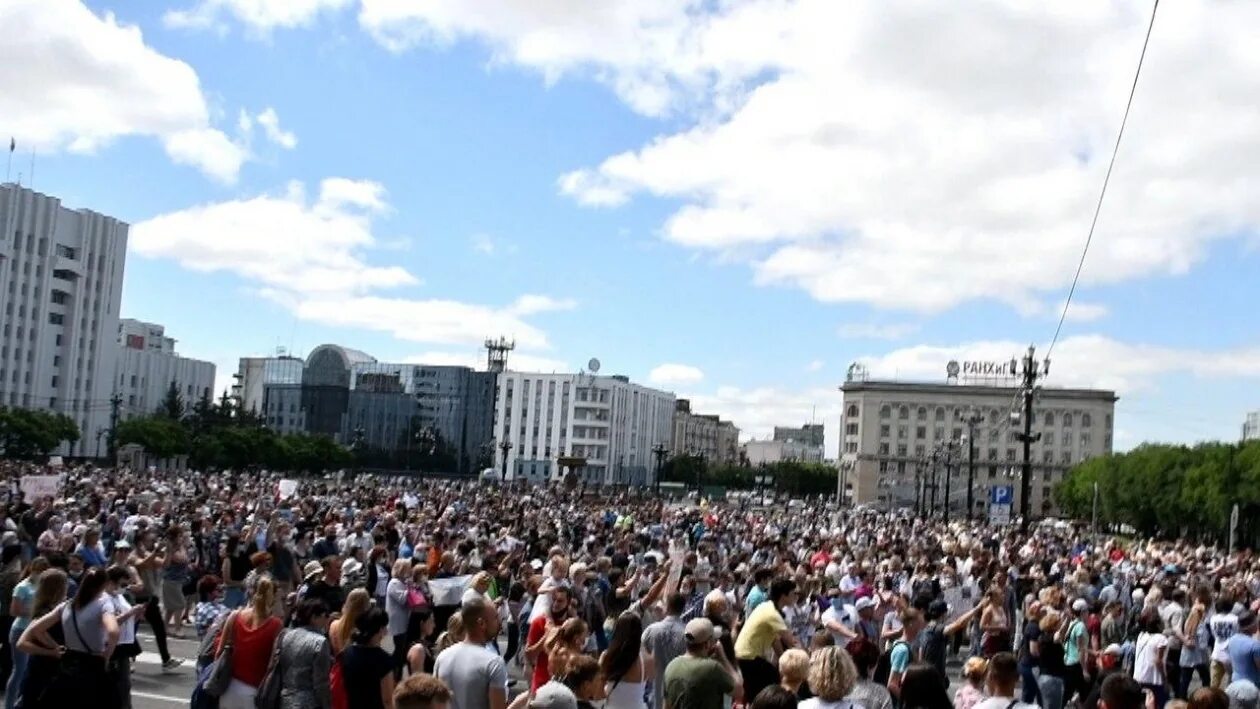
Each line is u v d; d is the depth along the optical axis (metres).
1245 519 92.12
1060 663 15.29
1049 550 41.72
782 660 9.77
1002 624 16.98
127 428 119.75
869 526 62.12
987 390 185.75
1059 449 184.50
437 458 199.00
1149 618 18.25
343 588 15.74
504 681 8.78
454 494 67.25
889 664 14.73
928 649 15.13
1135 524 113.81
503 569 21.14
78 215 149.88
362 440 192.25
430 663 12.09
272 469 133.12
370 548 23.25
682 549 26.91
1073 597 22.03
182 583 21.95
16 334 139.25
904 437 187.88
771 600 14.50
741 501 120.00
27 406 141.12
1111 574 33.03
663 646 11.70
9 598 14.78
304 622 9.66
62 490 40.25
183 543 22.34
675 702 9.62
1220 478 93.44
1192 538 107.00
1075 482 136.75
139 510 31.84
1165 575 27.38
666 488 160.88
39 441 112.12
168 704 15.41
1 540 18.69
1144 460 111.06
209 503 37.25
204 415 141.38
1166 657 18.16
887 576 23.47
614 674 9.91
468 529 33.66
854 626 16.64
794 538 41.41
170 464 125.19
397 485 93.50
